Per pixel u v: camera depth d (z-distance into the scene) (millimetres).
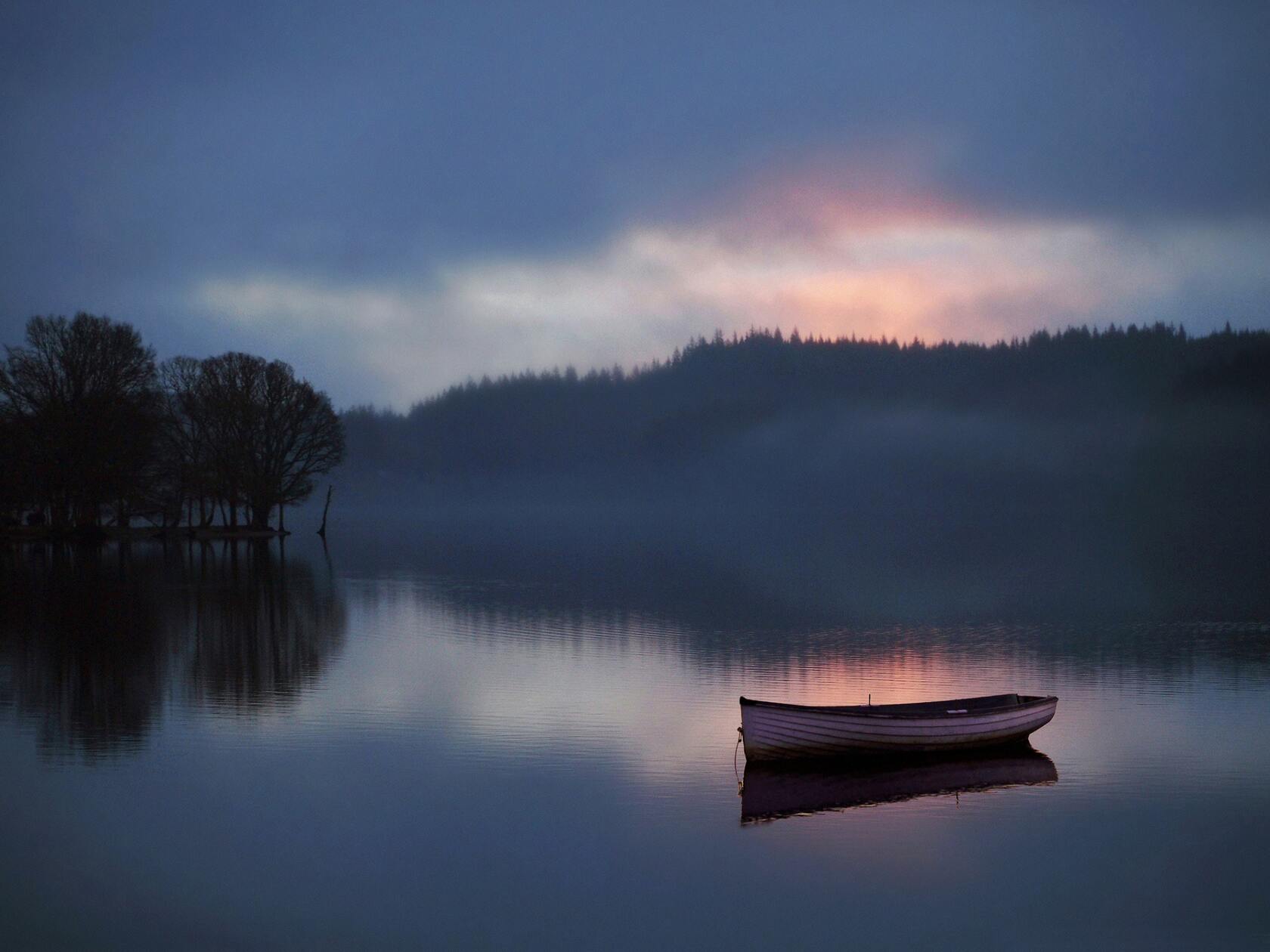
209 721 29422
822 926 17781
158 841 20766
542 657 40250
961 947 17234
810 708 25953
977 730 26922
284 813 22312
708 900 18656
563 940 17234
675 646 43312
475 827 21703
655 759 26312
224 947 16797
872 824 22156
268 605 54844
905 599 61000
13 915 17719
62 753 26156
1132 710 31984
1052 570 80000
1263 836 21562
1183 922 18031
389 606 56062
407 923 17703
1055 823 22250
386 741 27625
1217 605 57719
